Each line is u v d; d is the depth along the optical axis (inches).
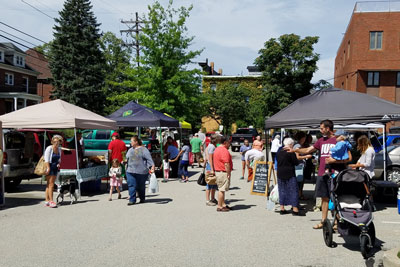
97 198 424.2
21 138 496.4
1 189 374.0
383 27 1237.7
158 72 1023.0
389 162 517.3
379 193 395.9
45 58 2263.8
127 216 325.4
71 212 343.3
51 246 235.9
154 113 625.0
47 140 567.2
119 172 414.3
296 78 1430.9
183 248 231.5
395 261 187.9
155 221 306.2
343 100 368.5
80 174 412.2
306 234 265.7
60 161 382.6
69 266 199.0
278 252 223.5
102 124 481.4
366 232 214.4
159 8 1069.8
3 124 426.9
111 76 1780.3
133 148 386.6
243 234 265.4
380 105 347.3
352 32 1289.4
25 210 353.1
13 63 1764.3
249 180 567.8
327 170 272.7
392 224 297.6
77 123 429.4
